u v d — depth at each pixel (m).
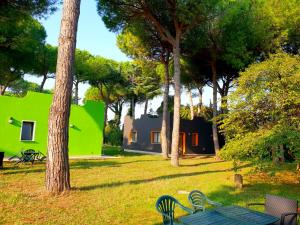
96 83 29.30
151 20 14.45
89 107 18.64
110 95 35.53
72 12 7.37
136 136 28.66
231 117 9.85
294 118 8.58
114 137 33.94
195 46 16.92
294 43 16.08
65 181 7.14
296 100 8.56
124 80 32.06
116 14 14.41
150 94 34.53
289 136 7.78
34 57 18.59
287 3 15.22
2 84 20.89
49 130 7.09
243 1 15.81
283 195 8.09
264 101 9.48
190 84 22.11
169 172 12.05
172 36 15.83
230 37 15.96
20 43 15.10
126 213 5.88
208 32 15.95
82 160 15.95
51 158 7.02
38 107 16.75
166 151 18.22
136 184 8.95
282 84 9.21
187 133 24.84
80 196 6.96
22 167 11.93
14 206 5.93
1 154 11.27
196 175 11.38
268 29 15.46
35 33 18.38
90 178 9.82
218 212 4.07
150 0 13.73
